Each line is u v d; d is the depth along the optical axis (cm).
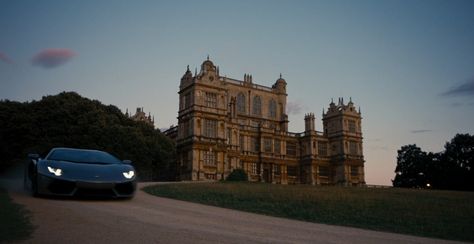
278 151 9206
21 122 4703
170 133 8094
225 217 1227
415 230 1331
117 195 1298
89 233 817
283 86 9850
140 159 5266
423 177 8900
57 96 5156
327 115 10181
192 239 821
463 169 8231
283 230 1052
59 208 1110
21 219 905
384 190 3622
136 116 9050
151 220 1030
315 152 9575
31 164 1454
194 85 7038
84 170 1295
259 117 9306
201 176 6744
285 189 2764
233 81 9162
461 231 1381
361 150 9925
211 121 7138
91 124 4956
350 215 1550
